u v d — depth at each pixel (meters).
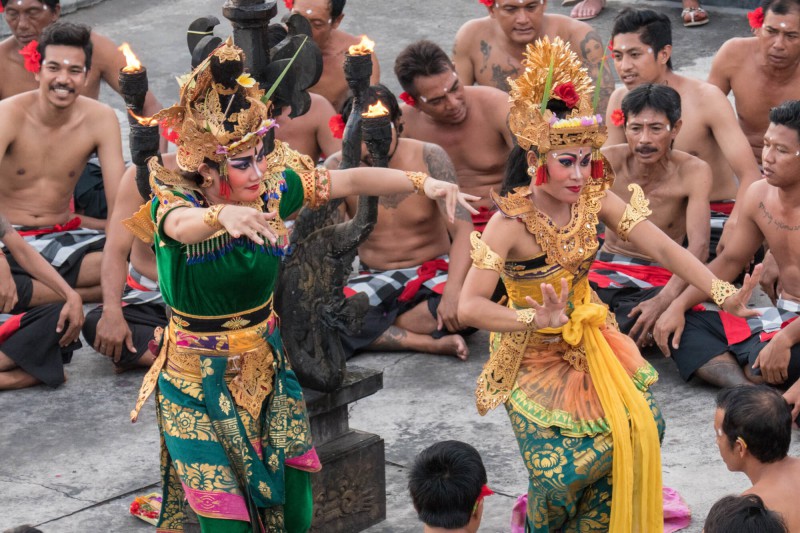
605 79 13.70
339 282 8.16
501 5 13.47
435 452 7.04
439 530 6.96
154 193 6.96
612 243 11.70
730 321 10.39
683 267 7.59
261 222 6.38
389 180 7.61
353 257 8.18
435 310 11.24
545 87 7.05
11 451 9.77
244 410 7.29
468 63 14.20
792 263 10.38
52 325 10.79
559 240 7.34
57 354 10.85
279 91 7.93
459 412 10.23
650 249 7.64
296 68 7.96
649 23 12.19
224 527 7.16
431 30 22.28
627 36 12.23
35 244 12.02
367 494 8.62
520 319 7.09
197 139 6.79
